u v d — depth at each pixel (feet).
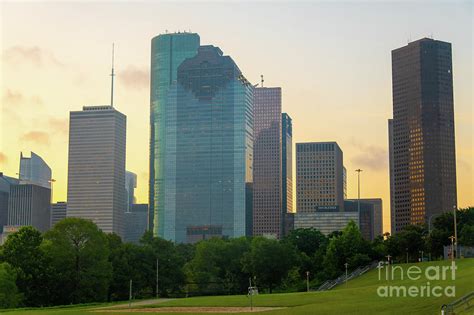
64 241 473.26
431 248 577.43
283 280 614.75
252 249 603.26
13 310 347.15
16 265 453.17
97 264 479.00
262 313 259.80
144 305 352.49
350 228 579.89
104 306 382.22
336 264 571.28
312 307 269.03
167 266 608.60
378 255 583.58
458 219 602.03
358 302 271.69
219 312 280.51
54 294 468.34
